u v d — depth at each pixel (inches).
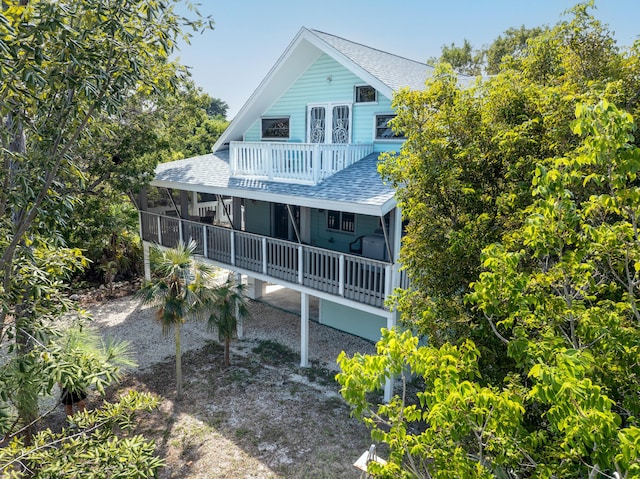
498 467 145.6
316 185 444.5
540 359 122.1
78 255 235.1
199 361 478.6
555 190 132.7
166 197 906.7
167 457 323.9
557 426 106.5
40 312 205.3
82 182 211.6
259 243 490.6
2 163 195.0
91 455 182.9
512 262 137.7
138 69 191.3
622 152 122.3
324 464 315.3
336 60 510.3
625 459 91.5
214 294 434.6
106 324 579.2
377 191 385.4
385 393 398.0
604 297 202.4
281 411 383.6
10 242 199.2
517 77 267.7
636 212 132.5
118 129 525.0
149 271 665.0
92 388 410.0
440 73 270.5
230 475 305.0
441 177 242.1
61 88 182.1
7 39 151.2
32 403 188.9
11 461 175.5
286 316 613.3
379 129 520.4
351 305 410.9
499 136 233.5
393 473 146.6
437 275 255.3
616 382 143.4
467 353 143.3
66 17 167.5
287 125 615.2
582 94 219.5
